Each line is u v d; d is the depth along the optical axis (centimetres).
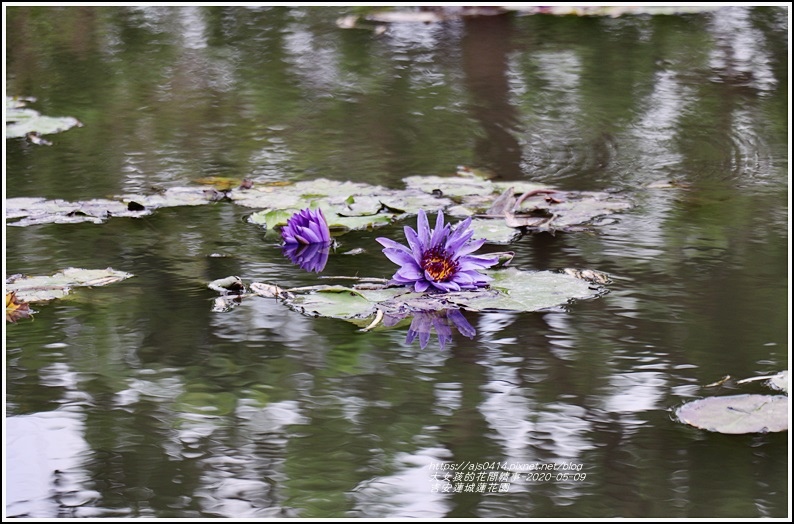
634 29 1251
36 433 367
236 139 831
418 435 367
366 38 1211
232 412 382
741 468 346
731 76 1018
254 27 1266
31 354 431
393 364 424
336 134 848
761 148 800
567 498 328
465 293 498
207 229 613
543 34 1231
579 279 514
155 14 1327
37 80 1014
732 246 571
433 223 619
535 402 390
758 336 446
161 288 509
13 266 537
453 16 1349
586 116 895
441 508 321
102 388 401
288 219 598
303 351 436
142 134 844
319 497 326
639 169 750
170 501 324
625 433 368
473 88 995
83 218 629
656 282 514
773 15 1307
